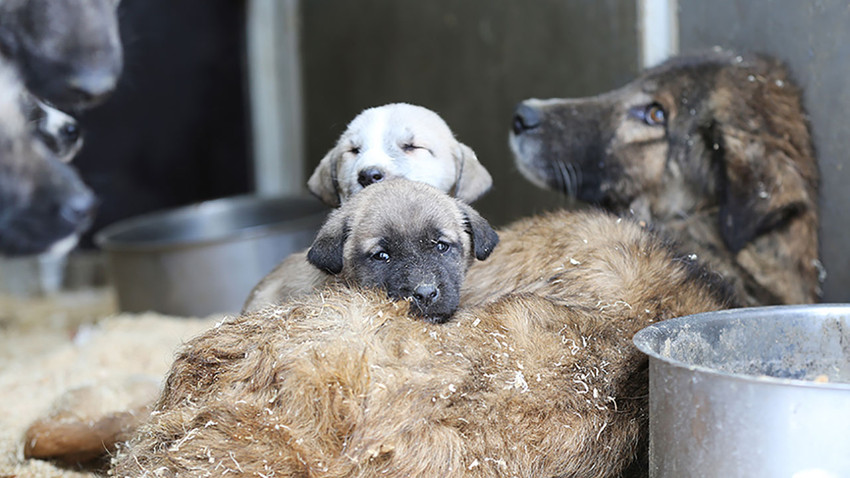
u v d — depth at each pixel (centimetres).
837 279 140
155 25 237
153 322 184
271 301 124
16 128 150
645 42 162
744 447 100
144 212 244
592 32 171
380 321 106
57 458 128
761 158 137
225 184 263
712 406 100
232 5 261
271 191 269
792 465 98
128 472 105
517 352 107
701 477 101
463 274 116
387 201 114
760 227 137
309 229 192
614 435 109
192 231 212
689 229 140
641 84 145
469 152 135
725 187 137
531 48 183
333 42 243
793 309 113
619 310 112
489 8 191
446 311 112
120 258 192
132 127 235
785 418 98
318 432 102
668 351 108
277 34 264
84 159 222
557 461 107
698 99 140
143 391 137
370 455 101
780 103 139
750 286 138
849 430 98
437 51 204
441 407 104
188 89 251
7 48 145
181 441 103
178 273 187
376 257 113
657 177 143
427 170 127
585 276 114
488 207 192
